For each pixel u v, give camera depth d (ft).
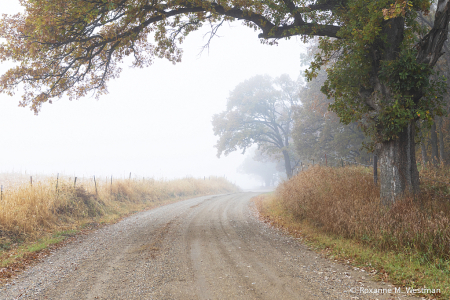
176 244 25.38
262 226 34.86
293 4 34.58
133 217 43.73
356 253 20.84
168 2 34.30
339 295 13.74
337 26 33.83
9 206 30.50
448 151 59.72
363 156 78.28
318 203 33.35
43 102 40.11
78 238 29.63
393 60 26.99
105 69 45.16
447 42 53.47
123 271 18.26
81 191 43.86
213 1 36.29
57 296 14.48
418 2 25.62
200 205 58.39
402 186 27.66
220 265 19.10
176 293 14.38
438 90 25.68
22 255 22.35
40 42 32.50
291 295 13.84
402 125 25.61
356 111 30.27
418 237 20.08
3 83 35.40
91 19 30.58
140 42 45.29
